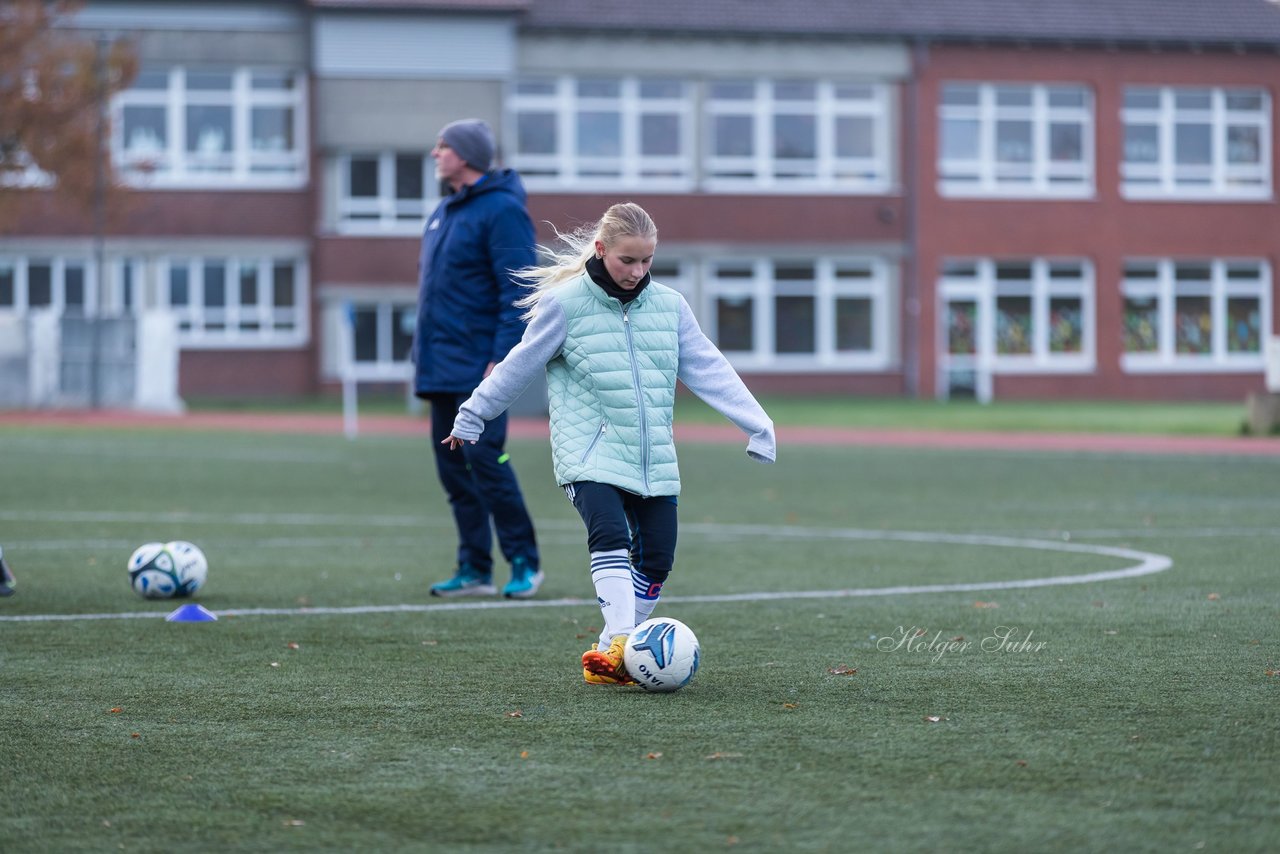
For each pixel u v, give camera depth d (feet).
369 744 53.47
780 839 42.04
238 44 441.68
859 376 467.93
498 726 56.18
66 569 105.09
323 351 447.42
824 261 466.70
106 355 364.99
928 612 84.48
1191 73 477.36
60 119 364.79
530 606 88.89
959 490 176.45
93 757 51.85
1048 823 43.29
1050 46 469.57
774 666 67.87
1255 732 54.24
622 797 46.39
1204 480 187.62
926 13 465.88
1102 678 64.34
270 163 448.65
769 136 464.24
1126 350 480.23
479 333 92.94
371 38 439.63
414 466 211.61
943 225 467.93
